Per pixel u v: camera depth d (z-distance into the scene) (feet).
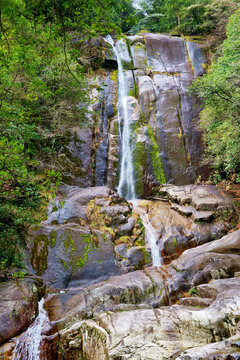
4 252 20.68
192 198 34.42
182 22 63.98
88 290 20.51
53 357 14.80
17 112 20.16
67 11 9.62
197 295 18.01
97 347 13.19
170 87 48.85
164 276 22.12
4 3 8.49
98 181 39.93
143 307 17.61
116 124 44.47
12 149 13.94
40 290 20.08
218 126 32.96
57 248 23.47
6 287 18.19
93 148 41.16
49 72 26.32
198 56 53.47
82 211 28.73
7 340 15.24
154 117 46.29
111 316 14.76
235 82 24.22
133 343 11.82
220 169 43.60
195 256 23.00
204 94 26.02
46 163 33.63
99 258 24.17
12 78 16.99
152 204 36.83
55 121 31.40
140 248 26.45
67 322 16.79
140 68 52.42
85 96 36.68
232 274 20.54
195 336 11.85
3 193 17.62
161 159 43.47
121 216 29.27
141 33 58.34
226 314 11.93
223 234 28.76
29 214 22.38
